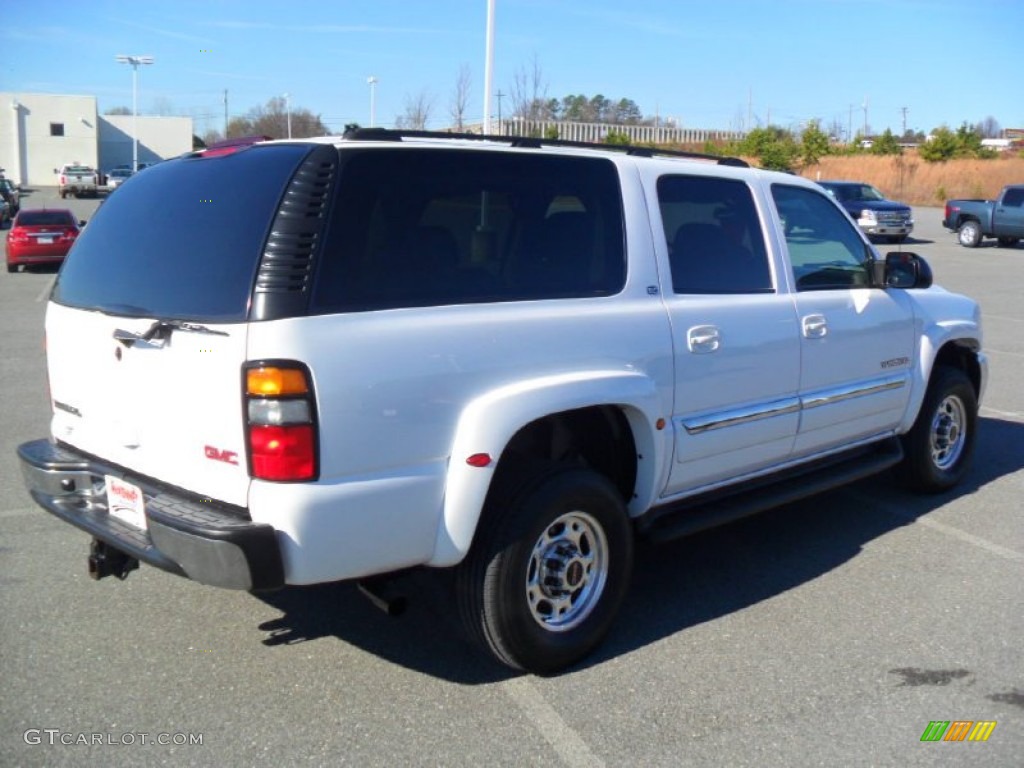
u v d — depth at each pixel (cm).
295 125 4066
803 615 445
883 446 578
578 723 351
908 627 433
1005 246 2900
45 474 393
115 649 402
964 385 618
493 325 356
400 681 379
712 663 398
